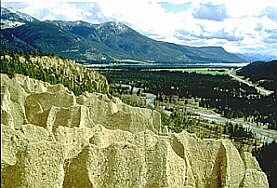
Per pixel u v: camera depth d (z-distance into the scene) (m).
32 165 20.14
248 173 28.50
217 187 30.50
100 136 27.53
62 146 21.28
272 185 58.16
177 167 27.50
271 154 76.38
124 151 24.22
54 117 33.56
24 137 22.69
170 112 143.00
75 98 43.97
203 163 30.77
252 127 132.12
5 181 20.00
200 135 103.25
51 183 20.64
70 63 123.25
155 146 26.77
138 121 41.00
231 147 31.66
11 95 39.00
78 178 22.45
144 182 25.06
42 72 94.94
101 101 43.47
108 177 23.27
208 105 167.25
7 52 108.12
